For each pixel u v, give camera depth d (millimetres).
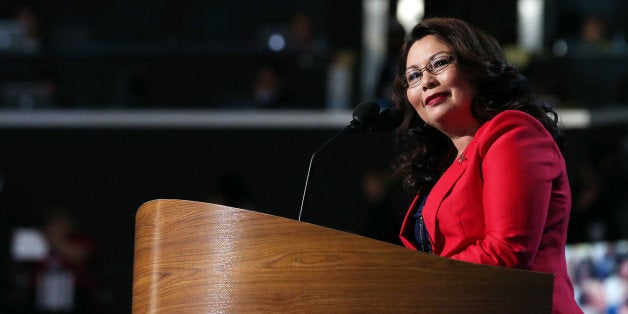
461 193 6777
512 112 6758
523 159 6512
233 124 22281
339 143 21844
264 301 6023
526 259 6371
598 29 24562
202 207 6211
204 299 6109
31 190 22422
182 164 22422
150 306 6355
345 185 21797
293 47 23703
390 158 21531
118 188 22469
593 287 15672
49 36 24578
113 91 23109
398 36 21969
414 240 7535
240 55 23016
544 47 23719
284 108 22641
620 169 22375
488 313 6055
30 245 20859
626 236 19953
